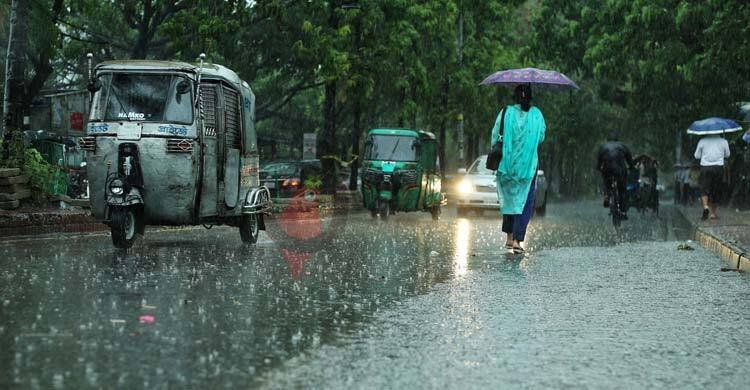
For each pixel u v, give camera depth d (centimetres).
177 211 2544
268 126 10881
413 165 4884
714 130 5469
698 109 6762
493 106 8538
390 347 1194
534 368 1084
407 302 1606
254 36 7012
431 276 2011
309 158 6266
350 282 1877
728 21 5212
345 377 1012
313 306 1533
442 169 8450
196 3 5503
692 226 3762
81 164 5172
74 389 932
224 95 2702
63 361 1056
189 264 2145
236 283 1805
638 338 1299
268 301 1573
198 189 2570
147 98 2534
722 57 5438
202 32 5359
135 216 2588
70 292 1606
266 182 7138
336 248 2758
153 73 2552
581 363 1120
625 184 4038
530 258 2483
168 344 1168
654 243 3106
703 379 1044
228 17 5559
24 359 1062
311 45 5844
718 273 2153
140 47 5775
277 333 1273
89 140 2519
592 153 15512
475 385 989
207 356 1104
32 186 3347
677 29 6041
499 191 2627
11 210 3166
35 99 5981
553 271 2156
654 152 12175
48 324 1285
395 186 4847
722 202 6175
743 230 3300
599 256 2564
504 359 1132
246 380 986
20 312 1383
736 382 1031
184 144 2498
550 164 12344
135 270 1975
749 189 6094
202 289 1700
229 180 2711
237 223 2881
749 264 2186
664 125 8488
